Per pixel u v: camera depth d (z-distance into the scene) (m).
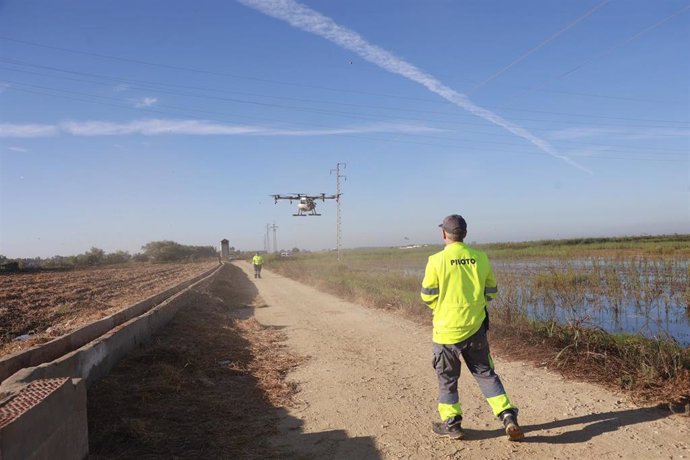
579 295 14.44
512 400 5.63
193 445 4.54
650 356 6.18
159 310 10.29
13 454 2.62
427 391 6.28
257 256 37.16
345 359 8.24
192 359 7.53
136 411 5.19
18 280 34.00
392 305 14.34
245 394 6.22
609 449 4.23
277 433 4.94
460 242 4.77
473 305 4.57
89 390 5.56
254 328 11.79
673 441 4.30
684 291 15.01
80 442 3.64
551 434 4.63
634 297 14.83
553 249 40.62
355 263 39.12
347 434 4.89
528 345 8.07
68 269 57.78
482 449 4.38
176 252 101.75
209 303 15.83
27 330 12.73
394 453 4.40
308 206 37.84
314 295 20.25
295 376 7.22
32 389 3.28
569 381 6.21
